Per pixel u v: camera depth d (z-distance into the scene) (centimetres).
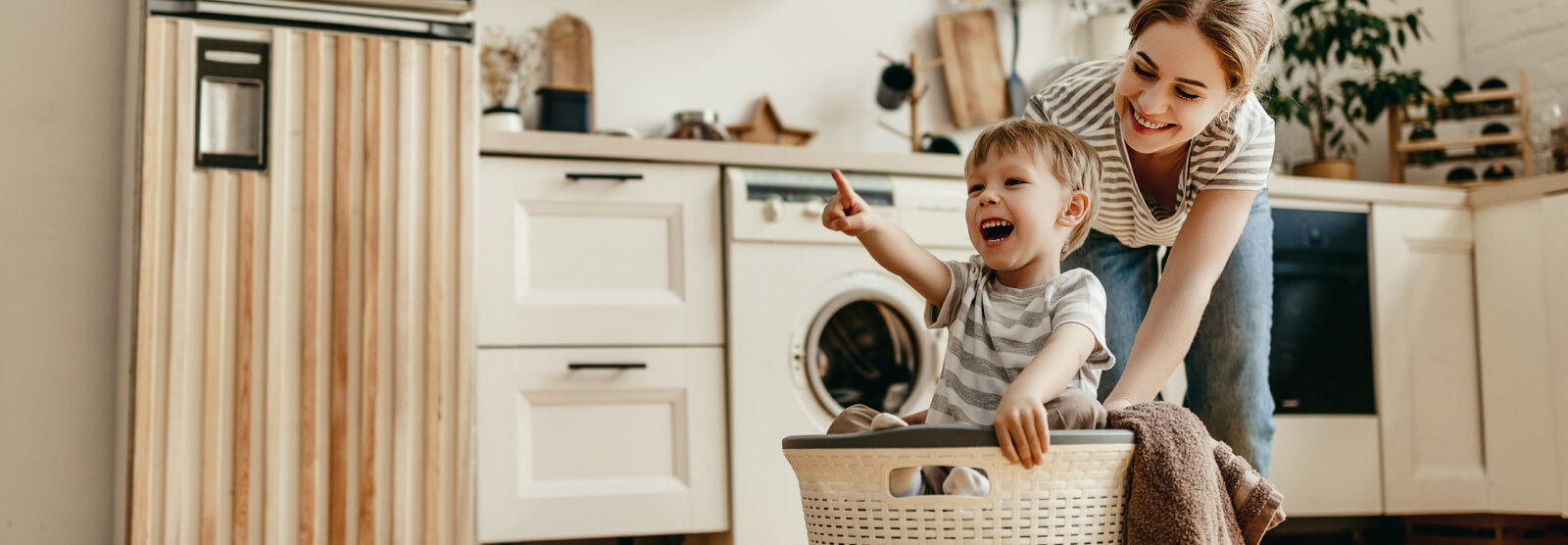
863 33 302
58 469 233
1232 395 167
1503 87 306
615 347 224
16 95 236
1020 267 113
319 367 205
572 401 222
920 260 120
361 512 205
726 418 229
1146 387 124
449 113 213
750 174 233
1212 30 114
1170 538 94
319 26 209
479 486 214
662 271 229
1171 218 151
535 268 222
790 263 233
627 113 279
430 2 212
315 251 206
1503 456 273
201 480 200
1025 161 111
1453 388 277
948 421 113
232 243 204
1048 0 318
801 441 100
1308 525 283
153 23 201
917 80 293
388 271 209
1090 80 149
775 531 228
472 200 213
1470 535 281
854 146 297
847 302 236
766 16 293
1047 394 97
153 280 200
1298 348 265
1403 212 278
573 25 275
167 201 201
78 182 238
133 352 202
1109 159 147
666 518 224
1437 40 340
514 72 271
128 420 201
